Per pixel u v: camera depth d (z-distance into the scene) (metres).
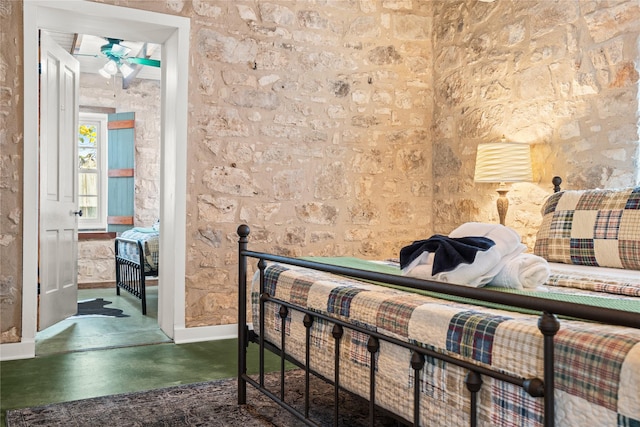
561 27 3.55
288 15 4.16
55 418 2.39
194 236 3.87
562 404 1.16
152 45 6.19
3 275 3.34
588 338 1.16
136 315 4.77
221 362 3.30
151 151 7.04
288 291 2.26
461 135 4.39
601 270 2.54
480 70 4.20
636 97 3.10
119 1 3.60
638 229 2.54
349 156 4.40
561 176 3.55
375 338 1.67
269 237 4.10
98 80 6.81
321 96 4.29
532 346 1.23
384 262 2.86
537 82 3.72
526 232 3.81
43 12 3.49
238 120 3.99
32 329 3.40
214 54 3.91
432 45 4.72
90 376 3.01
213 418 2.40
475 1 4.27
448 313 1.49
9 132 3.34
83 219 6.89
